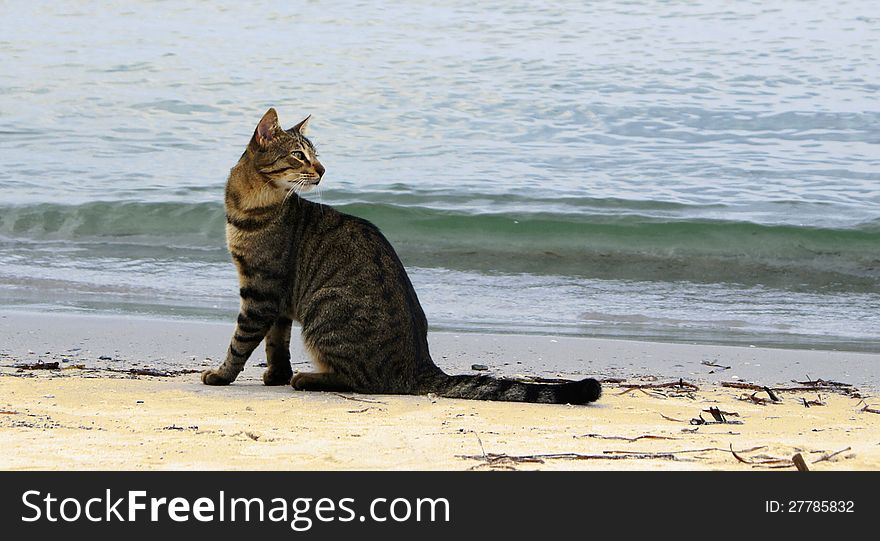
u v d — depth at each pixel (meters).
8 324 11.28
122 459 5.91
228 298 13.28
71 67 26.75
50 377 8.57
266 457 6.00
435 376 8.32
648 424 7.17
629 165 19.72
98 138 21.38
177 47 28.89
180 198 17.56
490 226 16.28
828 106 23.42
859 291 14.26
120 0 34.31
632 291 14.14
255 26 31.38
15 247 15.46
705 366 10.23
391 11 33.06
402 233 16.14
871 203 17.44
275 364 8.88
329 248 8.57
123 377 8.82
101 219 16.64
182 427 6.71
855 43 28.88
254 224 8.52
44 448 6.06
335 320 8.37
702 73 26.23
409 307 8.52
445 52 28.30
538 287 14.23
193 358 10.00
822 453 6.32
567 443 6.47
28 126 22.08
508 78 25.84
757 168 19.47
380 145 20.92
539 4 33.75
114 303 12.78
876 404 8.29
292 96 24.34
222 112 23.28
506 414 7.39
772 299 13.85
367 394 8.33
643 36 30.08
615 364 10.26
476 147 20.89
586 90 24.84
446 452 6.18
